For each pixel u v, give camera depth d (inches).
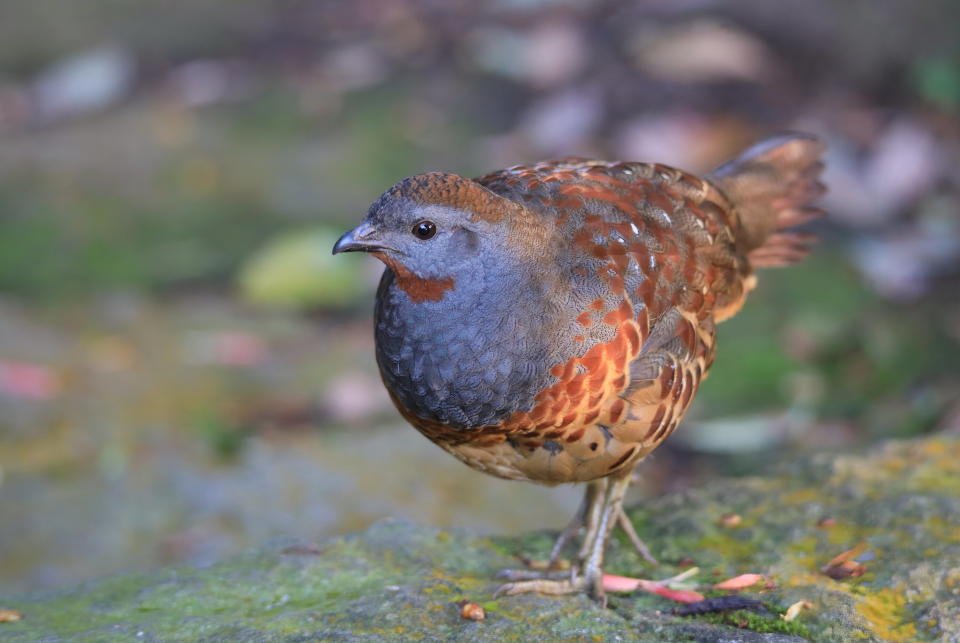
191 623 241.4
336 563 269.4
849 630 235.6
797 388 449.4
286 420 426.6
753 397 449.1
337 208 550.9
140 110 648.4
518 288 234.5
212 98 656.4
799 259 310.7
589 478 252.1
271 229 541.0
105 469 391.9
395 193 233.1
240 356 460.8
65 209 561.0
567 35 632.4
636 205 255.8
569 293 236.1
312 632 233.5
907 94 586.2
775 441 426.9
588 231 244.4
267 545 282.2
